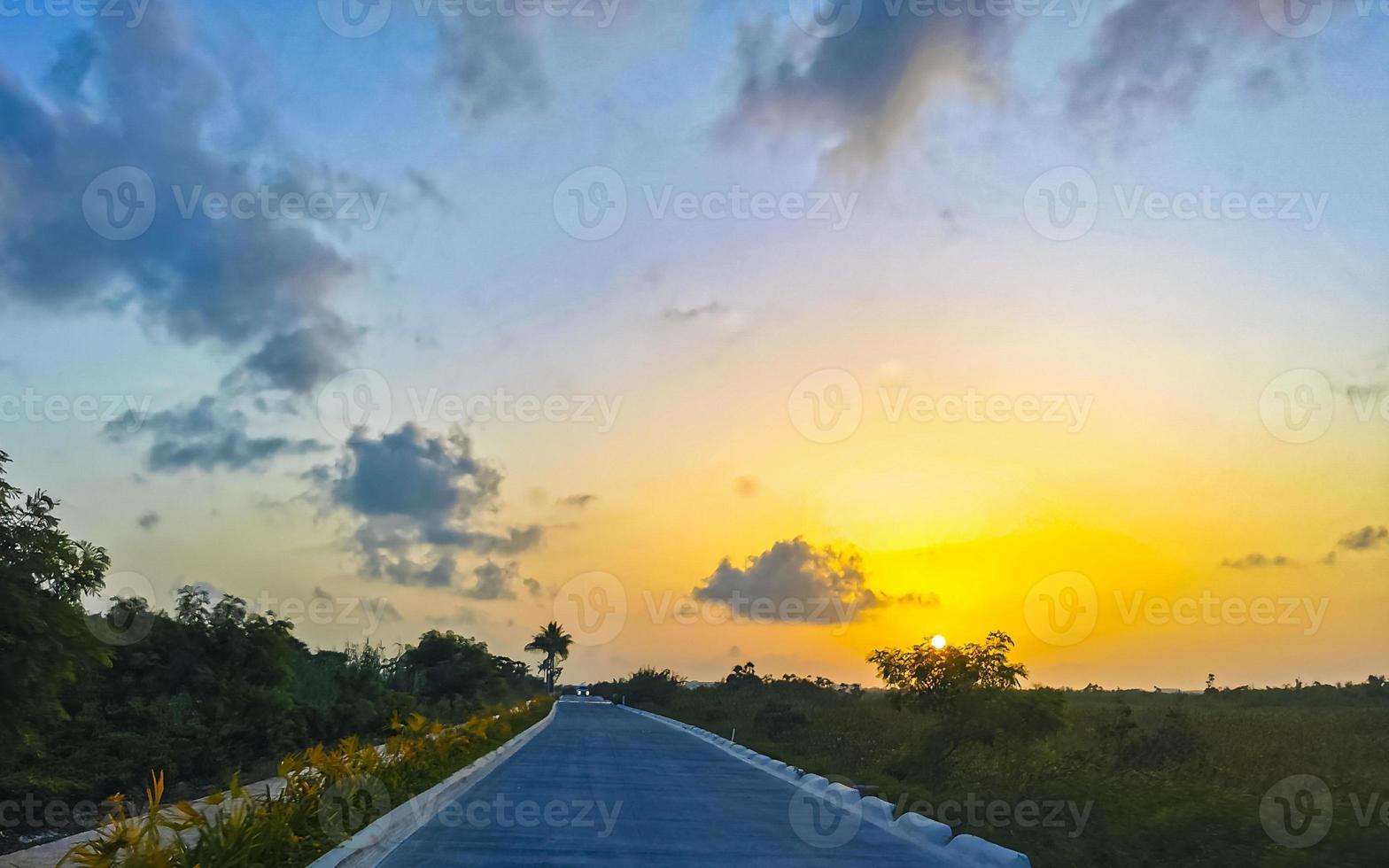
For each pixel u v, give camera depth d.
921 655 26.73
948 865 12.35
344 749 17.56
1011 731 25.39
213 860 9.80
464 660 75.62
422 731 24.98
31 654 14.78
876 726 41.16
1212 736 24.88
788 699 82.50
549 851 12.67
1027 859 11.86
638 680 113.19
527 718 56.44
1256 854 11.37
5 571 14.94
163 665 28.12
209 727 27.72
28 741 15.79
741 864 12.20
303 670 41.03
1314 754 20.72
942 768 24.36
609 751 32.78
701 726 51.78
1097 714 36.78
